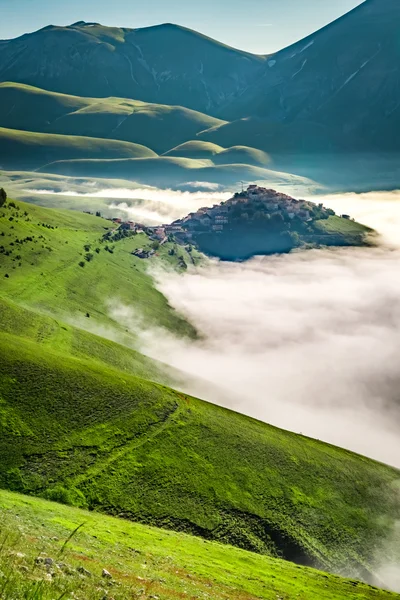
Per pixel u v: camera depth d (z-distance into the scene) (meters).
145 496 84.38
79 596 24.41
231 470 102.25
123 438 96.38
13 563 25.59
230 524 86.94
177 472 93.38
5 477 76.81
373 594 68.19
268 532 89.56
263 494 98.50
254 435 120.19
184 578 46.47
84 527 57.03
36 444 85.38
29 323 162.12
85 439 92.06
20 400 94.31
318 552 90.88
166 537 68.19
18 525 43.16
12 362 103.31
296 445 126.38
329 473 117.25
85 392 105.81
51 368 107.56
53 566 28.22
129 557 47.94
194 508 86.31
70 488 79.00
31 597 20.73
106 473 85.00
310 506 102.31
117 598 27.19
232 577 54.75
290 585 60.09
